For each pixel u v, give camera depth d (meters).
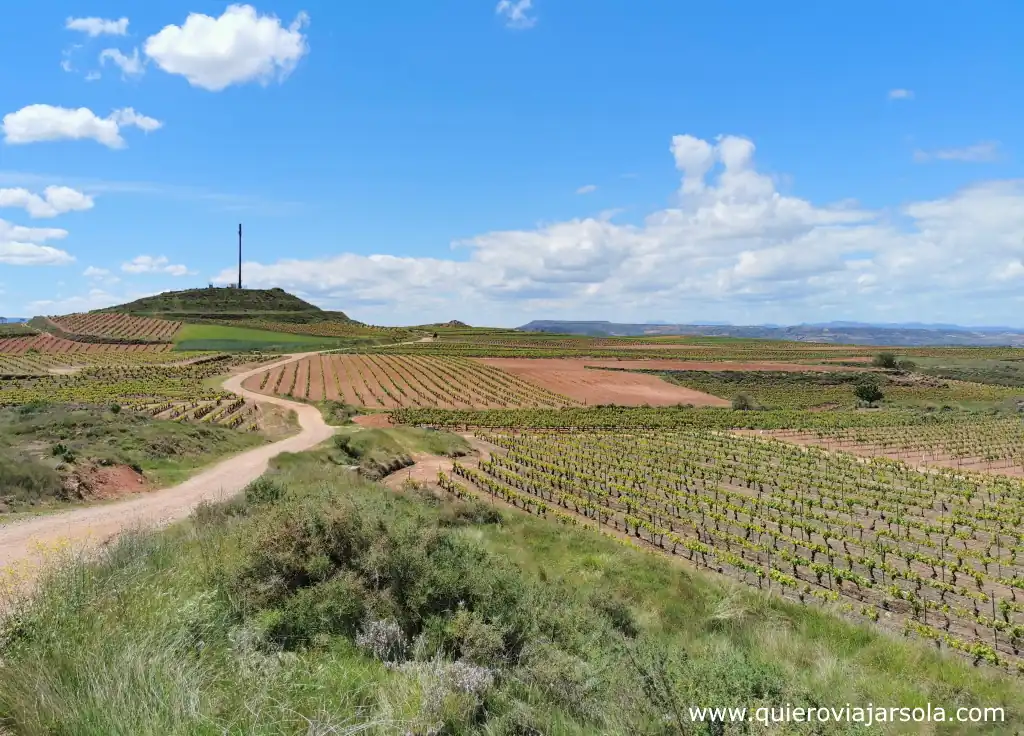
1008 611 20.52
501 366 131.25
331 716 5.48
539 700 6.90
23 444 32.16
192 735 4.87
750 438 65.31
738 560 25.56
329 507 10.48
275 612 7.80
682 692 6.71
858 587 23.44
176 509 24.06
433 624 8.74
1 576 9.19
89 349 152.50
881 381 131.62
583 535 22.59
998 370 155.12
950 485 44.72
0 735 4.61
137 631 6.37
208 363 129.00
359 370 121.00
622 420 80.88
